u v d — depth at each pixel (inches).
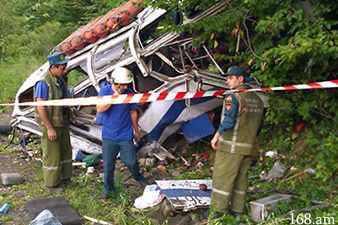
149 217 194.5
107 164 215.0
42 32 698.8
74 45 279.4
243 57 234.2
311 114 243.4
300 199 196.7
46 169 223.6
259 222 180.4
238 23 226.8
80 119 289.0
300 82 239.0
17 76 557.9
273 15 209.0
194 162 271.3
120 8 280.4
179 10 233.9
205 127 267.0
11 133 355.9
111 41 271.6
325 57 208.1
